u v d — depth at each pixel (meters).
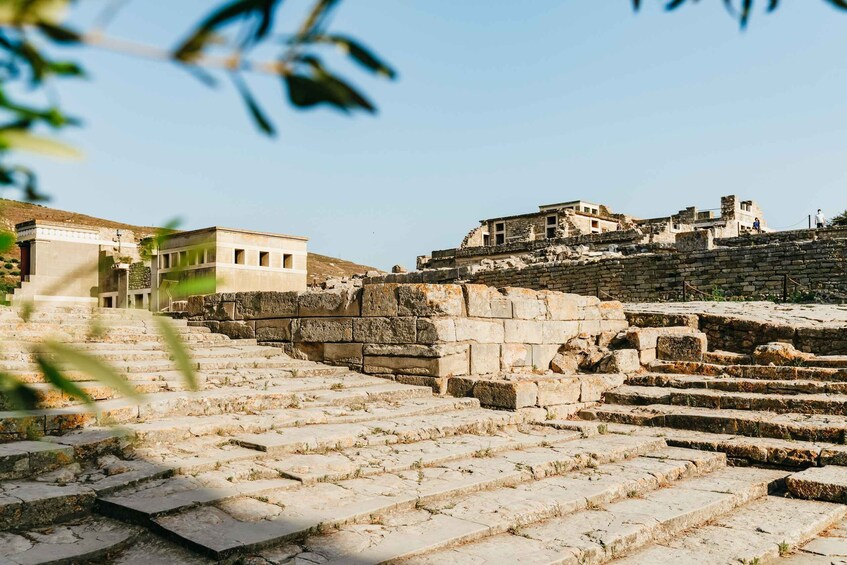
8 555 4.45
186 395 7.96
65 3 0.61
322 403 9.03
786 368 10.48
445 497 6.09
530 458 7.37
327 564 4.57
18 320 9.12
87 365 0.88
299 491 5.93
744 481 7.25
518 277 31.11
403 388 10.00
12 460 5.64
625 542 5.40
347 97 0.73
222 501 5.49
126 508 5.16
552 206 47.34
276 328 12.27
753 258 25.02
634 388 10.96
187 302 14.11
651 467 7.43
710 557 5.29
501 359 11.09
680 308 19.06
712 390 10.41
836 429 8.05
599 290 28.59
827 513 6.39
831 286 23.22
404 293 10.62
